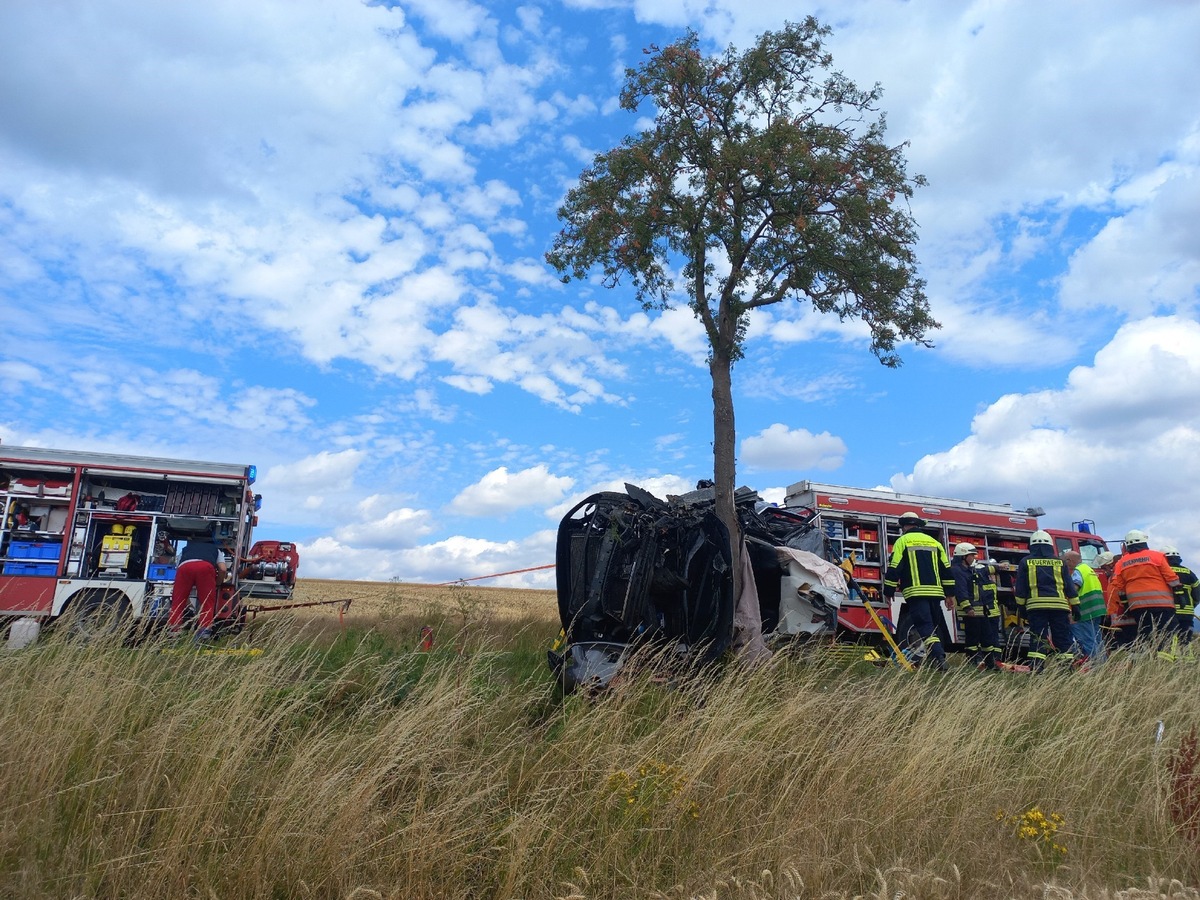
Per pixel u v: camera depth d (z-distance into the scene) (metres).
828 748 5.68
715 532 8.57
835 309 11.55
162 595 12.89
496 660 8.02
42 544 12.94
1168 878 4.95
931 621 10.37
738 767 5.23
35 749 4.49
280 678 5.73
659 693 6.55
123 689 5.14
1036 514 16.72
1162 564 11.64
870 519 14.77
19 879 3.72
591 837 4.75
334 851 4.18
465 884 4.36
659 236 11.13
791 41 10.73
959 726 6.18
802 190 10.60
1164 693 7.59
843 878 4.54
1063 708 7.28
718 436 10.48
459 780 4.94
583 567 9.01
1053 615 11.23
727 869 4.54
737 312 11.01
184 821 4.14
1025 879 4.66
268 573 15.90
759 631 9.04
